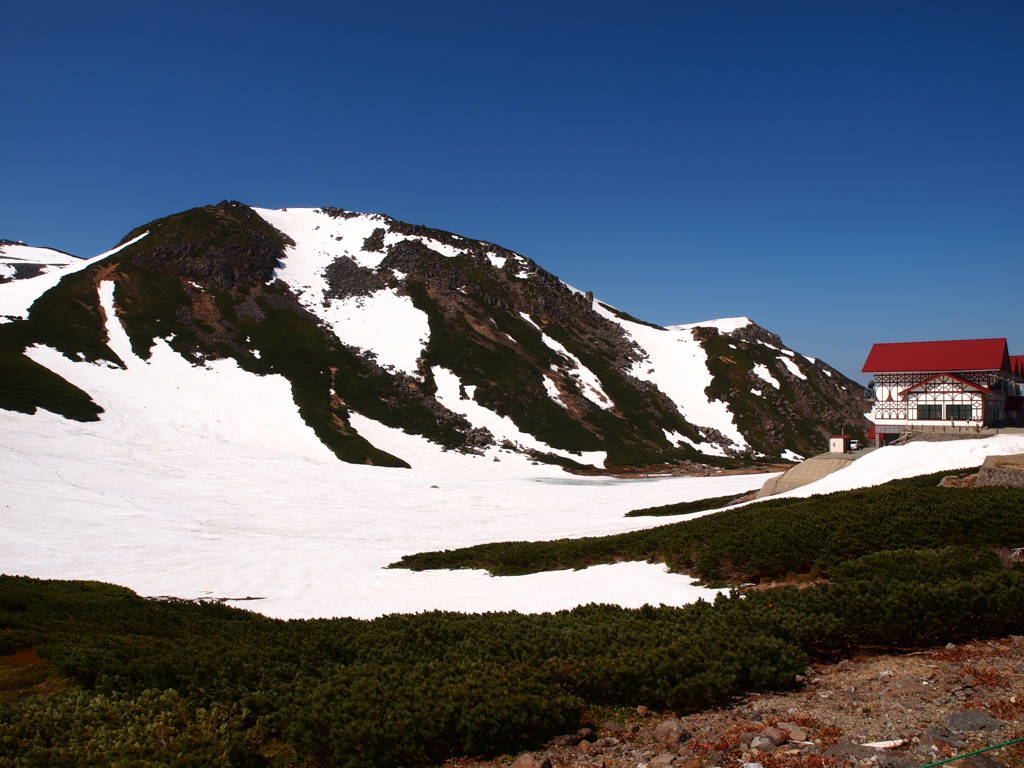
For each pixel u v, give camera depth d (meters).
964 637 14.34
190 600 30.44
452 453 108.62
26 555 40.84
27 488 58.19
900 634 14.05
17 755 9.72
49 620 20.20
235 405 106.69
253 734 10.70
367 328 149.38
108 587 31.23
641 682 12.03
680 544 30.08
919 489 31.86
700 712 11.43
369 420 114.12
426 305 162.75
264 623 21.64
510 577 32.78
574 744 10.56
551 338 167.75
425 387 131.25
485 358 144.88
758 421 151.75
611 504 72.69
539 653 14.01
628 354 175.25
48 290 128.25
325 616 27.02
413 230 199.75
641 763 9.52
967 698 10.51
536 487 87.69
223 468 80.81
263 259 160.75
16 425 78.81
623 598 24.84
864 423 164.75
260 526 54.69
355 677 12.73
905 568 19.58
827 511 29.95
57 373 99.50
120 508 56.06
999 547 22.47
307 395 115.44
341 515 61.69
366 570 37.91
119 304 128.75
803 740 9.53
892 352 68.81
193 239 155.88
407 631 17.03
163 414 98.19
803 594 16.75
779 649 12.88
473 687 11.51
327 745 10.34
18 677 14.37
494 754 10.42
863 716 10.23
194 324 129.25
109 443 82.12
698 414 154.00
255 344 129.38
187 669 13.77
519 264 194.00
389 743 10.18
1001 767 7.91
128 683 13.38
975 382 64.06
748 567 25.78
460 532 53.66
